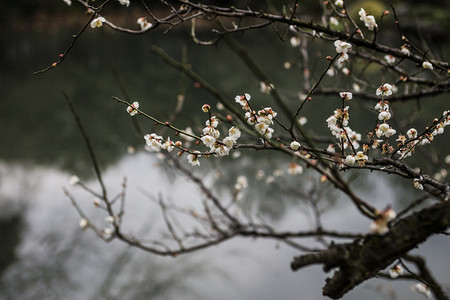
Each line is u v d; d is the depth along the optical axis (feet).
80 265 20.35
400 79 6.73
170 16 5.29
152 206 22.63
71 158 32.24
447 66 5.74
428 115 23.67
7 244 21.47
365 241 3.50
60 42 85.81
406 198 18.90
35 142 36.27
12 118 42.88
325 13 7.18
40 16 96.63
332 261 3.79
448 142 19.63
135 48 76.89
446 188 4.36
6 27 97.60
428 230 3.13
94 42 84.48
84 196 26.03
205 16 5.83
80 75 59.26
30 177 28.35
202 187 11.64
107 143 35.47
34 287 18.93
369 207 2.96
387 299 13.39
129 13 55.36
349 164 4.70
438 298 7.18
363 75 7.91
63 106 46.68
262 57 51.49
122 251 21.21
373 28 5.42
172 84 49.78
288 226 18.56
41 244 21.56
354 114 24.72
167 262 20.68
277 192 19.47
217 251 21.12
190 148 11.61
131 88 50.06
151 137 4.80
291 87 33.63
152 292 18.63
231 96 39.88
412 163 13.05
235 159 21.84
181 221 20.99
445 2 39.06
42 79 57.77
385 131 4.80
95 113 43.86
